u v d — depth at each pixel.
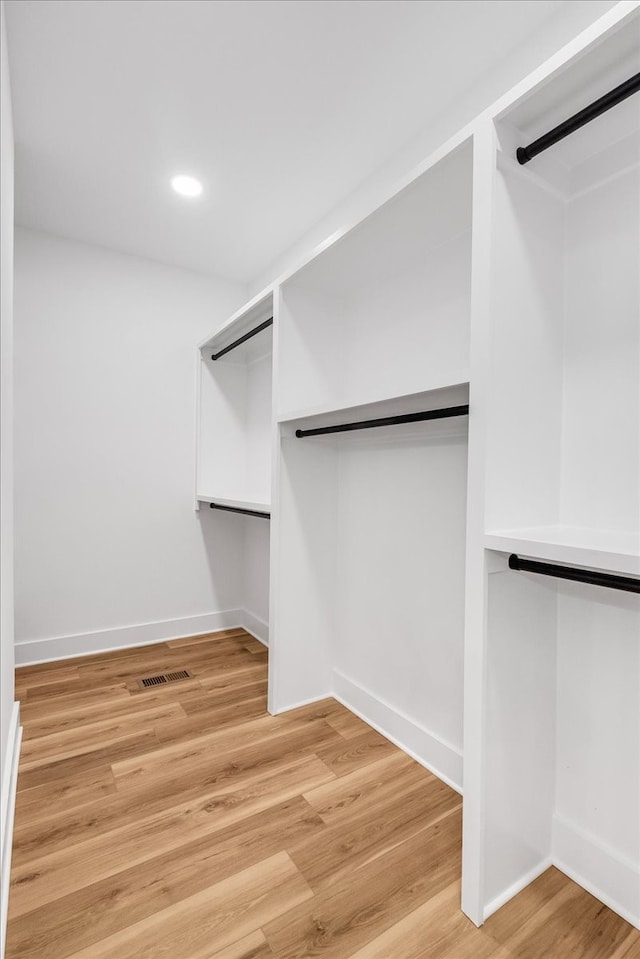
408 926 1.13
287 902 1.19
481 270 1.13
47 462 2.70
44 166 2.08
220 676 2.53
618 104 1.03
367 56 1.53
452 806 1.54
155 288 2.99
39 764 1.75
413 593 1.85
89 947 1.07
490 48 1.49
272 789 1.61
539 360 1.24
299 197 2.31
